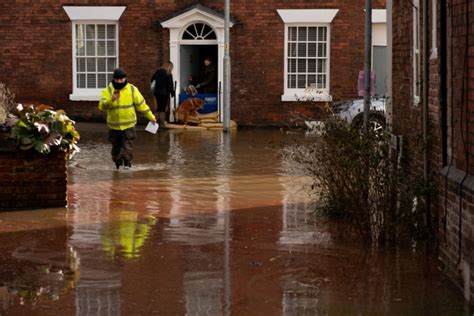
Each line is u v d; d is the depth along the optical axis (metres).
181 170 24.75
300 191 20.88
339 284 12.50
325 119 18.53
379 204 15.18
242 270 13.23
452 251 12.70
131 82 40.81
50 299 11.67
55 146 18.08
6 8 40.84
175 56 40.41
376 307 11.38
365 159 15.20
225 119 37.72
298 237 15.59
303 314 11.09
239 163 26.52
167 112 40.31
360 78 20.05
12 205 18.06
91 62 41.00
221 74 40.22
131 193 20.44
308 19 40.00
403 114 18.05
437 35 14.47
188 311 11.17
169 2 40.44
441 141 13.79
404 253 14.39
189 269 13.27
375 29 40.22
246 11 40.19
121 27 40.59
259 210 18.27
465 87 12.29
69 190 20.78
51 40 40.88
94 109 41.06
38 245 14.79
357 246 14.88
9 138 17.86
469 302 11.57
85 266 13.41
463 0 12.33
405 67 17.81
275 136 35.72
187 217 17.47
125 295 11.88
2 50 41.03
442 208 13.70
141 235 15.67
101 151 29.39
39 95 41.16
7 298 11.70
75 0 40.56
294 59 40.31
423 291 12.14
